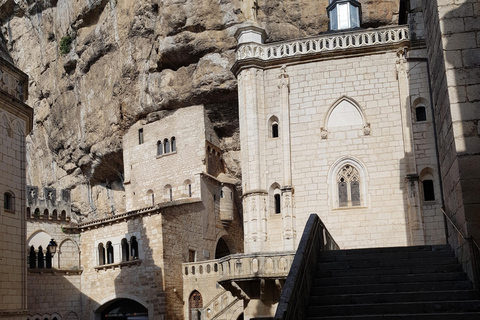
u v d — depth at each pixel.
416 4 35.97
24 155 30.56
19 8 69.00
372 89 35.97
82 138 60.62
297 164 36.00
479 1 18.88
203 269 45.19
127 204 57.56
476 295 16.69
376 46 35.97
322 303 17.25
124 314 46.91
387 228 34.31
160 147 56.03
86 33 59.00
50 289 46.56
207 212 52.16
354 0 45.53
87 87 59.91
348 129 35.88
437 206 33.84
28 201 46.62
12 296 28.23
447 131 19.22
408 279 18.12
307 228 20.45
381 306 16.50
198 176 51.72
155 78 53.84
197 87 51.66
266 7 47.56
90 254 48.59
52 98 64.62
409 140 34.66
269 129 37.03
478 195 17.62
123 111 56.56
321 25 47.28
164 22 50.66
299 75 36.94
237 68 37.97
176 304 44.69
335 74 36.53
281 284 30.45
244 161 36.72
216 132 56.28
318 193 35.44
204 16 49.44
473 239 17.25
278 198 36.31
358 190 35.31
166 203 46.50
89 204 62.91
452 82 18.47
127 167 58.00
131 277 45.56
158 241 44.56
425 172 34.44
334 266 19.77
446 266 18.45
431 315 15.60
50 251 47.50
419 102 35.28
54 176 66.25
